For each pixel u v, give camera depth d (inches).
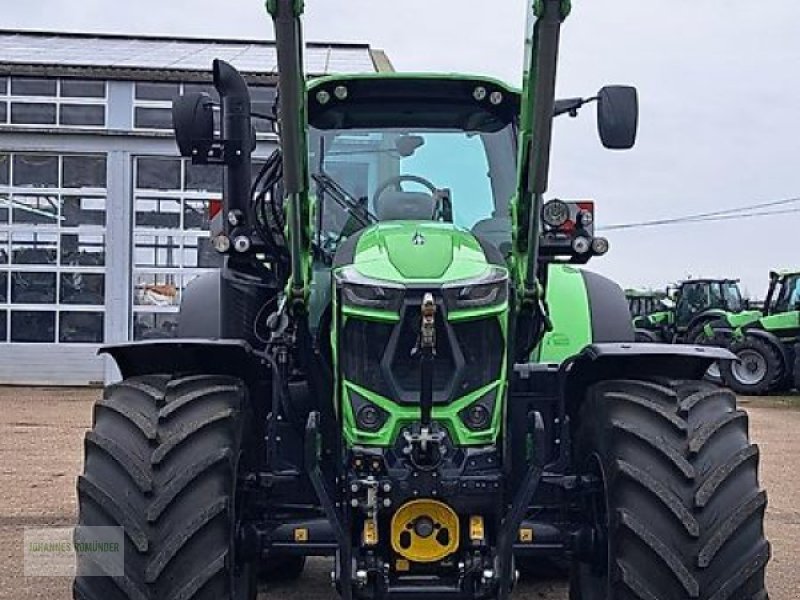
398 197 176.1
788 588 207.9
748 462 136.7
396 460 138.3
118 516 129.6
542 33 127.6
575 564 165.3
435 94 183.0
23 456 366.3
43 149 666.2
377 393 139.8
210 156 165.0
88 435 139.4
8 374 677.9
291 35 124.5
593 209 167.5
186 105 161.5
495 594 136.9
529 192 143.3
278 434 159.2
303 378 163.9
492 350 142.0
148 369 156.5
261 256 176.4
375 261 145.7
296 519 154.6
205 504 131.4
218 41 796.6
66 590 198.5
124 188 671.1
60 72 663.8
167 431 136.1
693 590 127.6
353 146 181.8
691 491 132.7
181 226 677.9
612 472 138.5
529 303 148.7
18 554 225.5
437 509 137.3
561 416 155.3
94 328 679.1
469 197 181.0
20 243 677.3
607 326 211.6
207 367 156.0
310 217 149.2
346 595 135.3
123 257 673.6
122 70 665.0
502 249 177.2
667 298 1168.2
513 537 135.3
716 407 142.7
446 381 139.5
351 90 181.3
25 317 677.9
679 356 148.5
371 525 136.3
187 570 128.3
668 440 136.9
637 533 131.5
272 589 205.6
